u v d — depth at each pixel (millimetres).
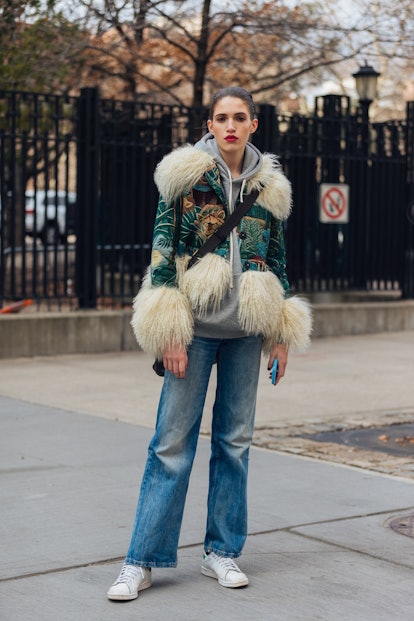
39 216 22875
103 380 10094
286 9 15367
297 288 13867
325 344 12961
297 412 8633
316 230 13914
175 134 13641
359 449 7285
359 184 14297
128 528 5219
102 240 12500
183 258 4258
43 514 5461
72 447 7125
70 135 11969
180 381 4273
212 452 4500
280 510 5605
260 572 4594
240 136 4215
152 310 4184
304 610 4141
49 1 14602
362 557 4824
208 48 17047
